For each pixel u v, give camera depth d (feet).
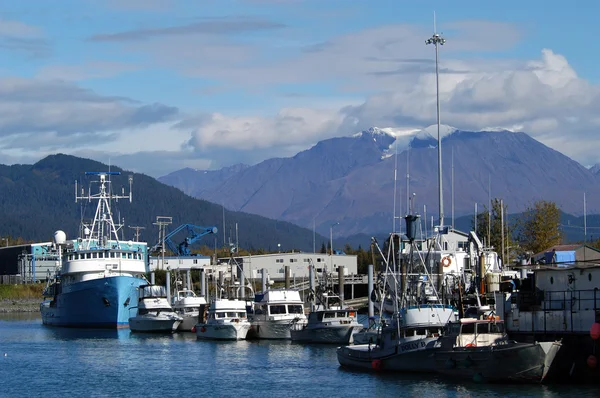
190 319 590.14
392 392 307.99
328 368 375.04
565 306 321.73
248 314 534.78
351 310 479.82
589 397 286.66
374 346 371.15
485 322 322.55
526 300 339.16
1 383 357.82
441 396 296.51
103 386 347.56
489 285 401.70
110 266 645.51
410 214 376.07
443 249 520.83
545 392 296.30
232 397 316.60
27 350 476.95
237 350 452.76
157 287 620.08
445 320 341.62
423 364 332.80
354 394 310.65
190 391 331.16
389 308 448.24
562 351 313.94
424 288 392.27
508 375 307.58
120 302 611.88
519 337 334.24
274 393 320.29
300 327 490.08
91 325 626.64
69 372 386.52
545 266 341.00
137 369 391.45
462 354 316.40
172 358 427.74
